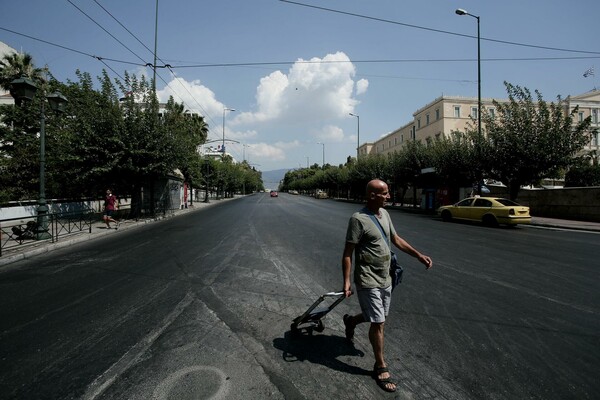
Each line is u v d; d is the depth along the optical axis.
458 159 22.23
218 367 3.06
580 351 3.38
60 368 3.07
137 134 16.38
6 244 9.94
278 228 13.72
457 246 9.60
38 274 6.67
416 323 4.06
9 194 15.93
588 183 31.61
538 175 18.12
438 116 44.84
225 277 6.13
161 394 2.65
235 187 67.75
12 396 2.66
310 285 5.63
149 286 5.62
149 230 13.68
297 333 3.79
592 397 2.62
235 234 11.92
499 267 6.98
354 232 2.87
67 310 4.56
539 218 19.48
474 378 2.89
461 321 4.13
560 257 8.08
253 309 4.54
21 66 21.91
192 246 9.49
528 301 4.87
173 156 17.77
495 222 15.69
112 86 16.47
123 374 2.96
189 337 3.69
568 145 16.88
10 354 3.35
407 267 6.96
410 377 2.91
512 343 3.55
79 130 15.55
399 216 21.33
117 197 21.08
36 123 19.20
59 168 16.52
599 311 4.48
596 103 46.38
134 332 3.83
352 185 48.50
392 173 33.34
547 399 2.60
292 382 2.83
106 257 8.20
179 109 37.44
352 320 3.49
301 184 123.94
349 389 2.73
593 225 15.34
